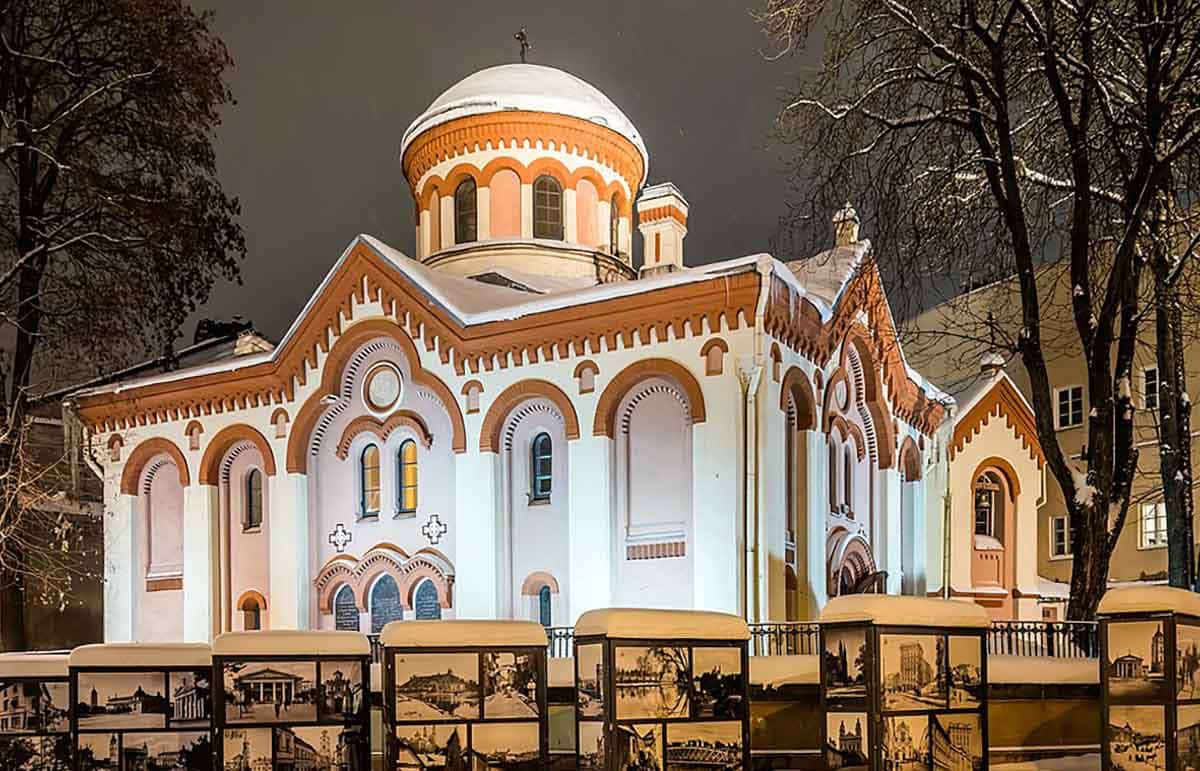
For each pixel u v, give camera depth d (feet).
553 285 104.32
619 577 75.87
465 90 113.80
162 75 92.43
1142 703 33.99
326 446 91.71
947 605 34.19
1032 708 44.14
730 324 72.28
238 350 110.32
